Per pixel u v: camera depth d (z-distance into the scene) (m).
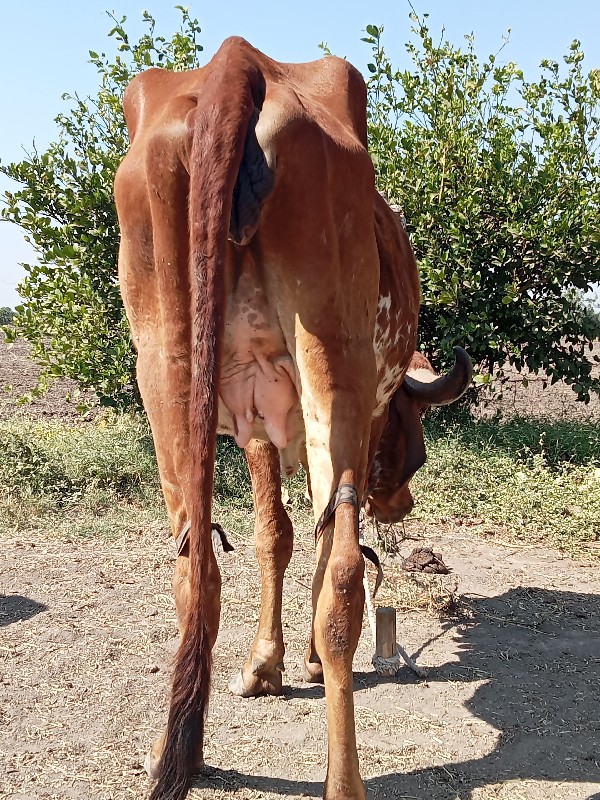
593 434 9.76
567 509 7.80
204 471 2.76
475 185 9.81
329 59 3.92
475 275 9.42
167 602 5.68
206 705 2.63
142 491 8.19
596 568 6.68
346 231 3.13
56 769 3.72
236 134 2.83
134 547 6.84
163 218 3.06
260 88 3.01
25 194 9.25
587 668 4.93
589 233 9.45
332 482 3.04
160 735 3.94
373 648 5.13
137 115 3.46
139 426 9.69
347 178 3.14
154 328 3.30
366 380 3.18
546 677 4.80
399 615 5.67
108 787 3.59
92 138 9.70
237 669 4.75
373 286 3.30
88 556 6.59
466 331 9.44
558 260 9.69
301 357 3.08
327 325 3.06
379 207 4.06
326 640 2.95
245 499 8.01
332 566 2.95
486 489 8.12
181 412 3.19
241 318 3.11
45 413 11.83
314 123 3.02
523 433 9.62
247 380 3.24
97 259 9.12
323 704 4.41
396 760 3.87
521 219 9.78
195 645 2.64
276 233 2.97
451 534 7.39
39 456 8.32
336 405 3.07
